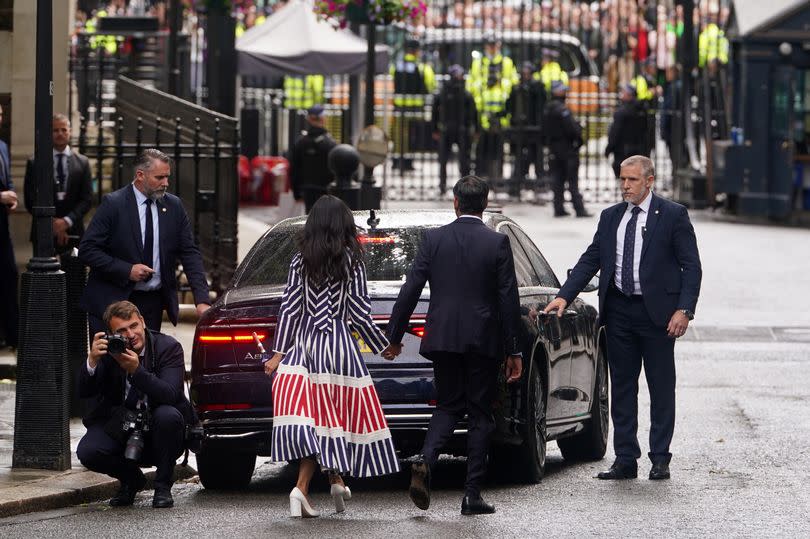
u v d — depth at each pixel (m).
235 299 21.17
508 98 65.62
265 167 62.97
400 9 42.06
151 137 38.97
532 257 23.97
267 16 65.31
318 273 19.66
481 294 20.08
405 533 18.89
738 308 40.50
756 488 21.92
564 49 73.94
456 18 73.81
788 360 34.50
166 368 20.59
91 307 23.86
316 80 70.06
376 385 20.72
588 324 24.59
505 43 73.56
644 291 22.45
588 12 74.88
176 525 19.48
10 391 29.06
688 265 22.41
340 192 40.16
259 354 20.70
